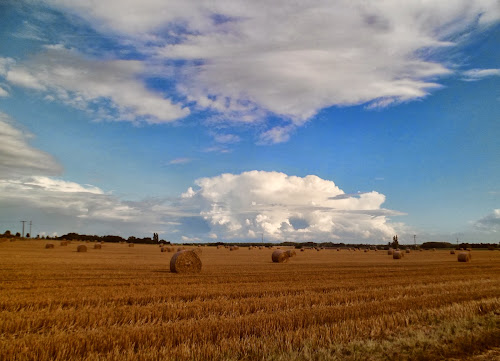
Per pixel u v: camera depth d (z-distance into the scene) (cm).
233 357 705
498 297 1398
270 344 777
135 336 809
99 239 14000
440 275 2355
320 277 2181
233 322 947
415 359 716
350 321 986
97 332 847
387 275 2336
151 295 1395
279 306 1217
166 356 694
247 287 1673
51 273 2211
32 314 1019
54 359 696
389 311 1134
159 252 6031
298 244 16388
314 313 1064
